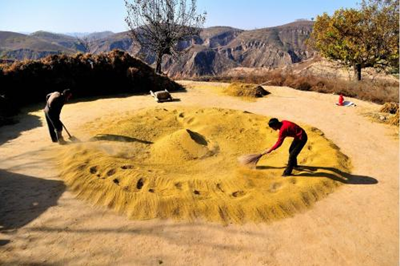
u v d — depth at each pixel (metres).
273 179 6.40
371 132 9.65
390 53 17.95
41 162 6.71
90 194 5.58
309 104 12.66
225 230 4.94
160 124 9.34
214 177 6.41
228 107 11.88
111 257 4.25
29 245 4.36
